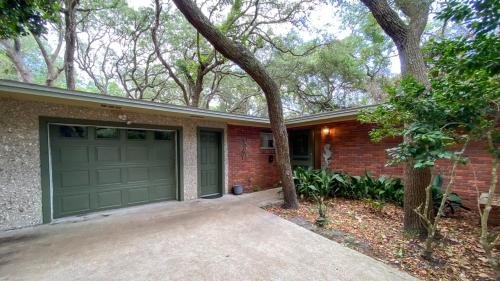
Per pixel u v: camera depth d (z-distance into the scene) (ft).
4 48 29.89
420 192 11.33
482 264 8.76
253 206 17.17
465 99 7.27
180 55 36.60
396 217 14.14
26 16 10.04
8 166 12.46
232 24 28.63
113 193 16.30
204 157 21.66
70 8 25.77
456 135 8.38
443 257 9.29
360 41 33.68
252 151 25.22
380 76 41.22
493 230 11.75
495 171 7.32
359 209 15.87
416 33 12.04
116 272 8.02
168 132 19.29
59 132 14.28
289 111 51.67
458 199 14.06
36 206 13.16
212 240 10.81
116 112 16.02
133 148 17.28
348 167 22.45
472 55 6.48
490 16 6.05
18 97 12.27
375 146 20.52
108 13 31.48
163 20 30.19
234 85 46.65
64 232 11.85
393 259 9.22
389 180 17.48
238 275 7.92
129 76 41.16
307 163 26.35
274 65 37.83
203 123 21.04
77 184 14.88
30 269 8.18
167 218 14.23
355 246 10.35
